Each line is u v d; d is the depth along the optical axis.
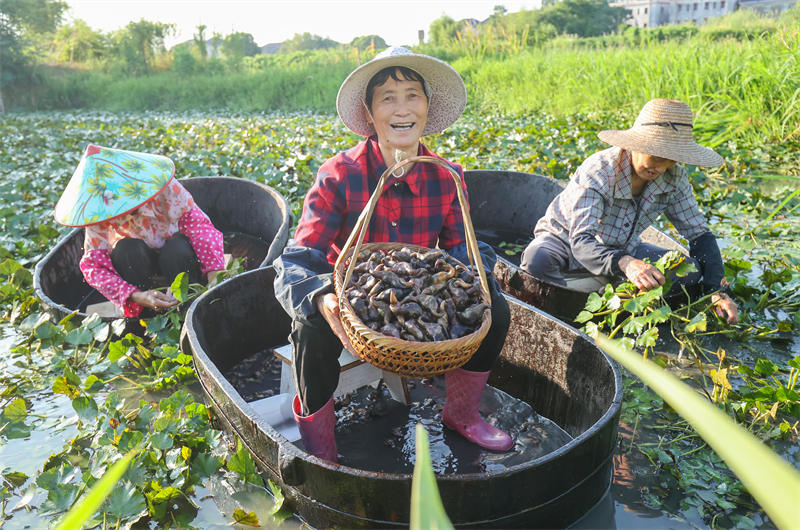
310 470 1.62
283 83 18.06
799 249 3.80
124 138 9.29
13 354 2.81
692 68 8.22
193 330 2.21
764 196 4.67
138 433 2.00
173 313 2.83
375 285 1.79
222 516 1.81
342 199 2.21
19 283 3.38
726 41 9.05
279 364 2.78
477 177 4.43
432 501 0.27
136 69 25.81
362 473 1.55
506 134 7.45
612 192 2.91
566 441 2.18
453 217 2.37
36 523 1.80
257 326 2.83
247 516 1.67
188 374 2.51
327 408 2.03
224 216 4.49
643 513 1.79
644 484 1.92
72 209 2.81
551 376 2.28
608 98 9.27
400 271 1.86
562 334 2.18
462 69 14.13
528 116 9.48
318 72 18.25
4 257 3.80
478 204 4.49
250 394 2.55
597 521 1.75
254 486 1.90
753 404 2.19
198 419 2.18
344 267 1.97
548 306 2.95
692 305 2.82
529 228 4.36
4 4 24.14
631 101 8.77
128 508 1.75
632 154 2.82
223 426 2.14
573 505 1.70
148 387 2.51
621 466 2.00
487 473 1.53
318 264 2.13
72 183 2.92
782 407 2.23
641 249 3.13
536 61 12.39
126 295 2.81
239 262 3.51
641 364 0.32
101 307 3.14
